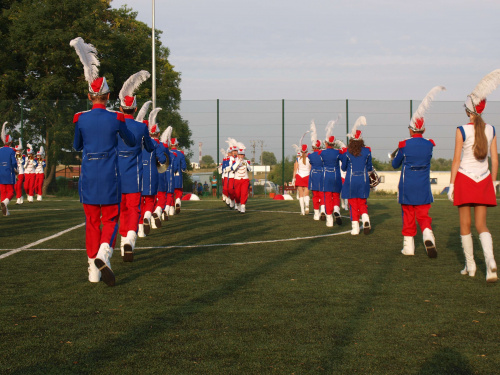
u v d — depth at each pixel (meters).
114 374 3.31
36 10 32.16
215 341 3.94
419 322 4.43
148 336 4.05
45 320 4.46
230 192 17.67
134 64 38.91
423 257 7.81
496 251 8.30
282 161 28.58
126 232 7.54
